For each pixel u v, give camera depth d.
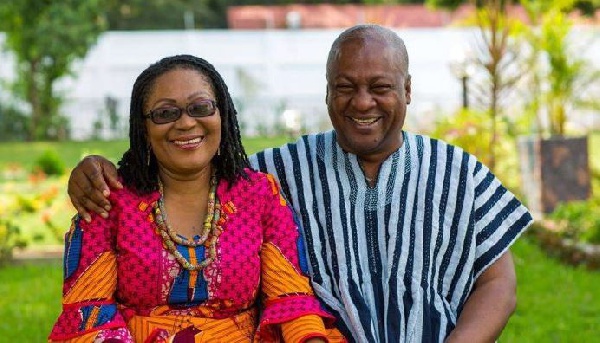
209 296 3.46
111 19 39.16
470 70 13.87
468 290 3.76
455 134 11.90
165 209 3.48
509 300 3.71
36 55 27.50
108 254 3.41
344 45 3.68
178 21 40.38
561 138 13.64
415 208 3.76
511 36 14.73
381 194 3.78
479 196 3.81
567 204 12.77
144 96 3.47
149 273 3.40
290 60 30.92
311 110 30.25
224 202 3.53
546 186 13.58
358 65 3.64
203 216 3.53
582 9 21.36
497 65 12.21
